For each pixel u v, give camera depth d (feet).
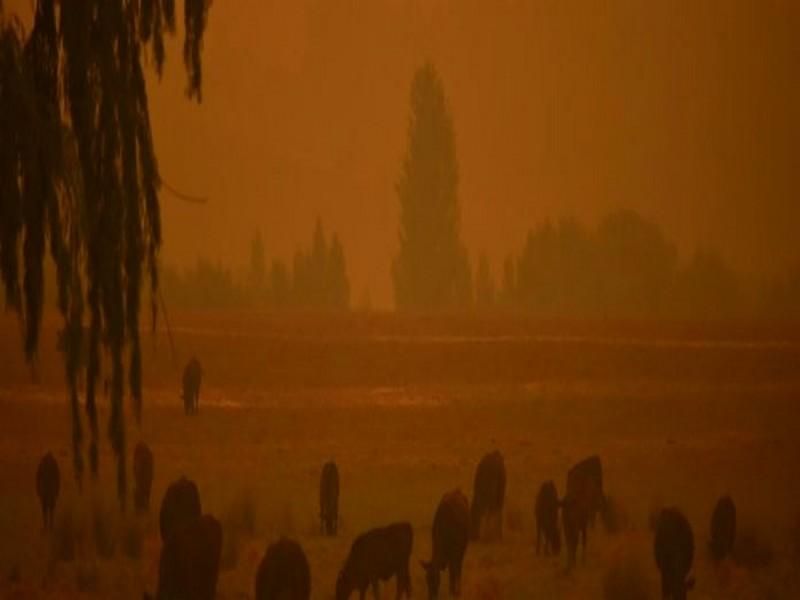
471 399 262.26
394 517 196.85
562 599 144.46
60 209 89.61
